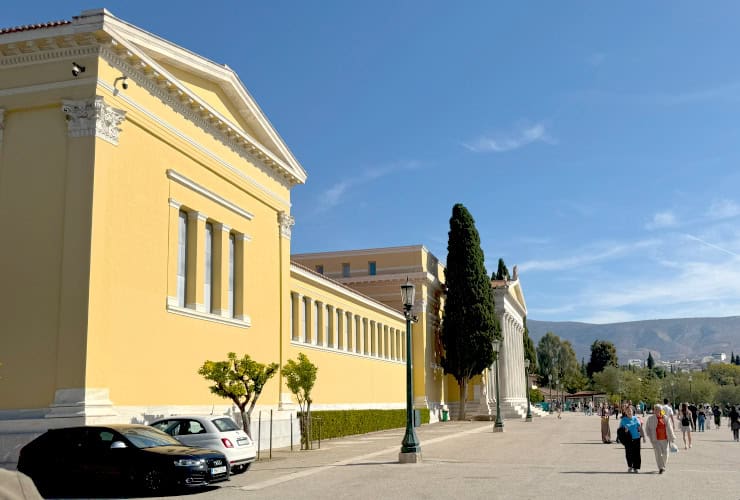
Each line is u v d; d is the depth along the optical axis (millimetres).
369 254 64438
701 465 21781
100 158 20031
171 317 23297
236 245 28766
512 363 81188
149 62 22062
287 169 32344
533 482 16516
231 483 16766
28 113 20672
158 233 22922
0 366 19359
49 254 19641
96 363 19203
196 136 25609
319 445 29172
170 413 22578
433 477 17594
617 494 14406
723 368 177625
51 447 15297
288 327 32312
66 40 20266
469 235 63875
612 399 127562
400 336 57906
